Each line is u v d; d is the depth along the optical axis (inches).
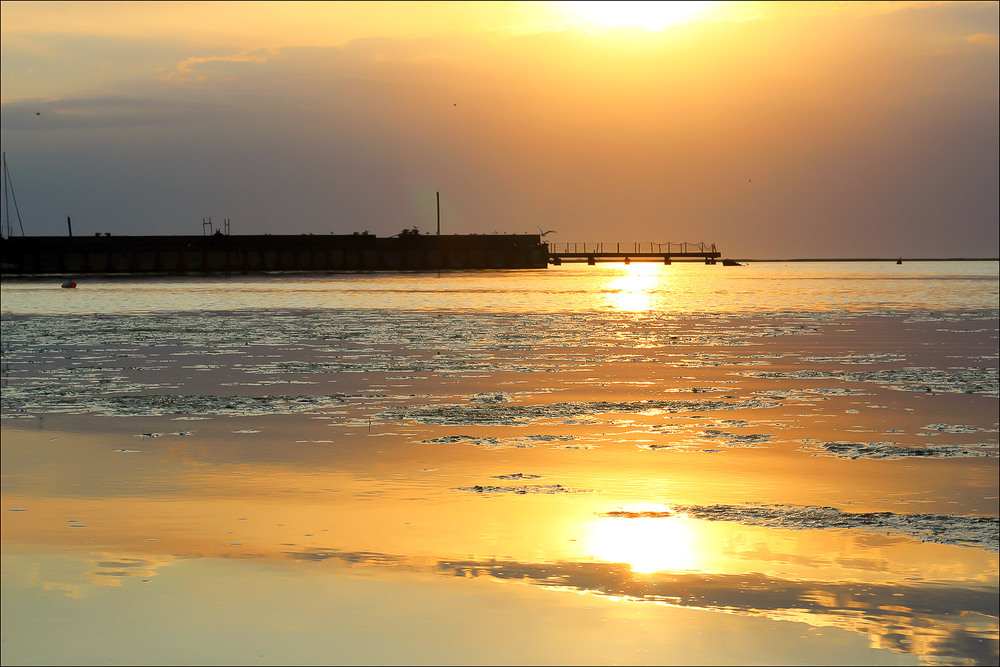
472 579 645.3
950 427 1326.3
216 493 901.8
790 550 737.6
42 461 1050.1
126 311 4224.9
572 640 539.2
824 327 3312.0
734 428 1307.8
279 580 634.8
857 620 587.2
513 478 986.7
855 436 1248.2
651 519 824.9
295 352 2386.8
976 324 3472.0
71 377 1857.8
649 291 6491.1
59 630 541.6
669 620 574.9
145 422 1331.2
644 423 1341.0
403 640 531.2
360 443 1178.6
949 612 605.0
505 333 3004.4
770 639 550.3
